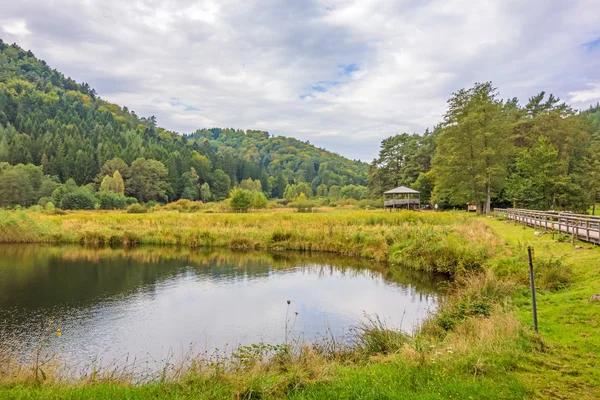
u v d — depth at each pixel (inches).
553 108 2220.7
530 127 2050.9
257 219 1333.7
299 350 319.9
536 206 1350.9
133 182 3949.3
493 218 1403.8
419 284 635.5
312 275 716.7
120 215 1585.9
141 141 6230.3
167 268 776.9
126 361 350.0
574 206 1320.1
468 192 1786.4
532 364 219.3
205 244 1053.8
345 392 193.5
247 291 604.1
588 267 450.6
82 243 1098.1
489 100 1807.3
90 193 2970.0
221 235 1082.7
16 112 5802.2
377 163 3235.7
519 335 263.3
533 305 265.7
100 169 4148.6
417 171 2783.0
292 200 3774.6
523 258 531.2
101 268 774.5
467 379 200.4
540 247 619.8
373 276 702.5
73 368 333.1
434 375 208.4
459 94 1865.2
